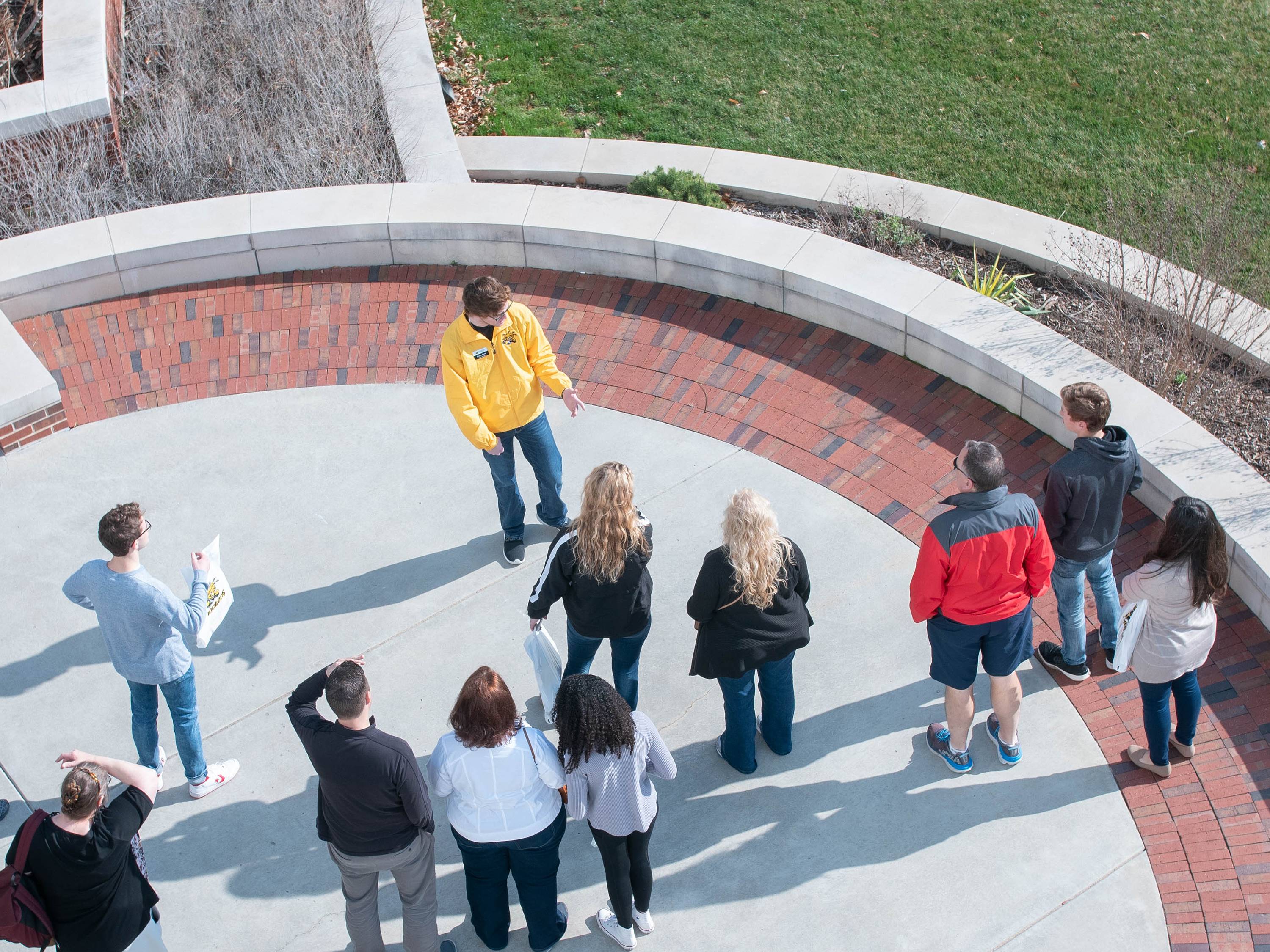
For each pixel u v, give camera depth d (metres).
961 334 7.52
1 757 6.02
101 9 10.24
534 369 6.28
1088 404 5.16
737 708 5.35
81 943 4.38
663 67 11.55
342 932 5.24
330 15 11.12
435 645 6.49
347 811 4.31
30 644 6.57
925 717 5.95
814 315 8.28
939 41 11.60
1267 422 7.29
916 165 10.34
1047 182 10.07
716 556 4.82
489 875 4.69
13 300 8.65
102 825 4.25
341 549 7.07
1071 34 11.55
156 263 8.83
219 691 6.30
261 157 10.06
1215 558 4.73
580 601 5.10
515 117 11.10
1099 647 6.18
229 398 8.13
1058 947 5.01
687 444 7.60
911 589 4.99
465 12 12.34
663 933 5.16
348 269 9.11
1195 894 5.14
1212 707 5.84
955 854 5.37
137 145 10.09
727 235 8.51
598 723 4.19
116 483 7.53
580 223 8.70
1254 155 10.15
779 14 12.05
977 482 4.69
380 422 7.91
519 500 6.77
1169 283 7.59
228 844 5.59
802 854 5.41
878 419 7.61
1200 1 11.81
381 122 10.56
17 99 9.54
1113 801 5.51
